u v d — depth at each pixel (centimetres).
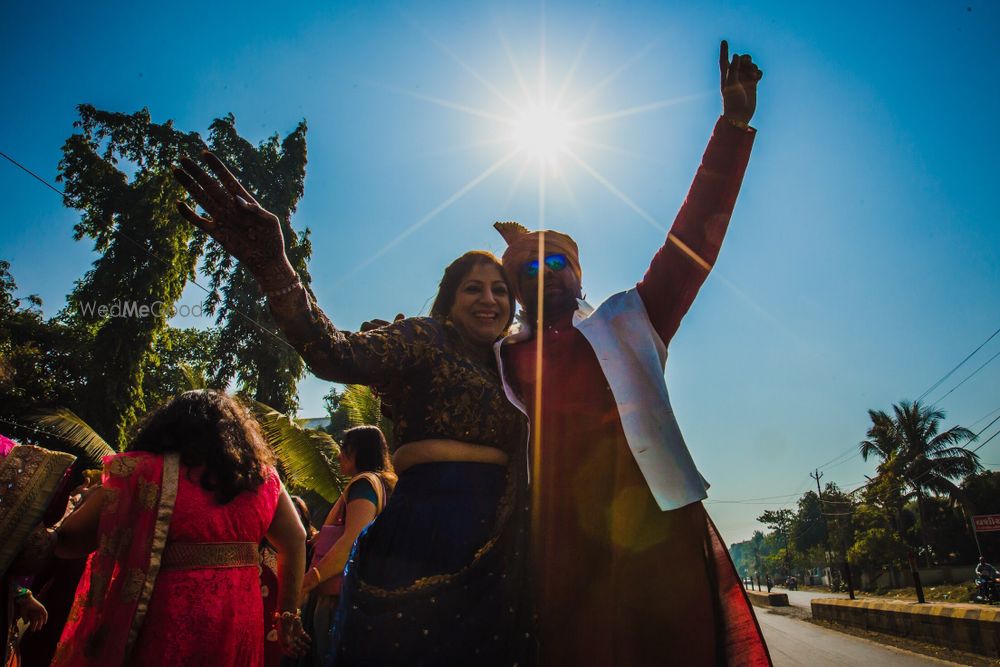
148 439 228
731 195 185
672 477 174
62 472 201
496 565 178
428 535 178
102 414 1966
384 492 317
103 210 2105
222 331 2264
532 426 192
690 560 171
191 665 204
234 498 227
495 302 212
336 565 286
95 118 2125
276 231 158
